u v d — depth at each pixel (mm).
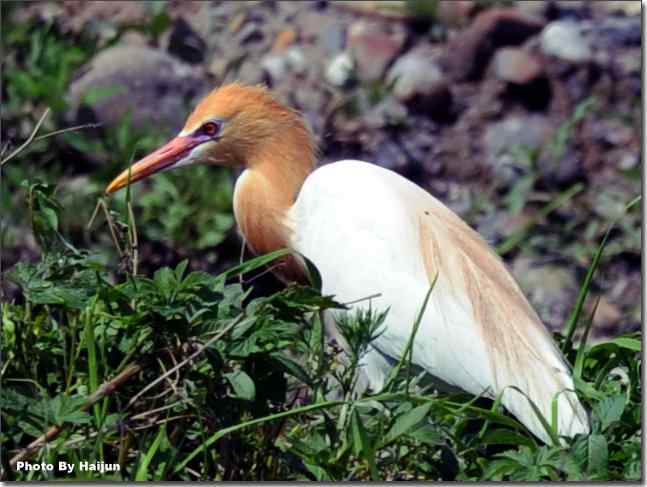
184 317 7664
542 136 16781
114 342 8109
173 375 7859
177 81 15875
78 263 8172
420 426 7566
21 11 16891
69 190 14477
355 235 9852
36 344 8445
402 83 17047
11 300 9562
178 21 17141
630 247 15352
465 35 17609
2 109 15234
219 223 14086
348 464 7801
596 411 8109
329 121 16453
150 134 15281
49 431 7691
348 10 18062
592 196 16047
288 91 16719
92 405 7867
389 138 16469
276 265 9844
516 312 9266
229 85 10922
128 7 17422
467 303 9367
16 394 7605
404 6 18062
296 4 18000
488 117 17016
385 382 8836
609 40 17812
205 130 10891
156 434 7953
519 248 15297
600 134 16781
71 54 16078
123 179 11023
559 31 17719
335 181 10180
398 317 9500
